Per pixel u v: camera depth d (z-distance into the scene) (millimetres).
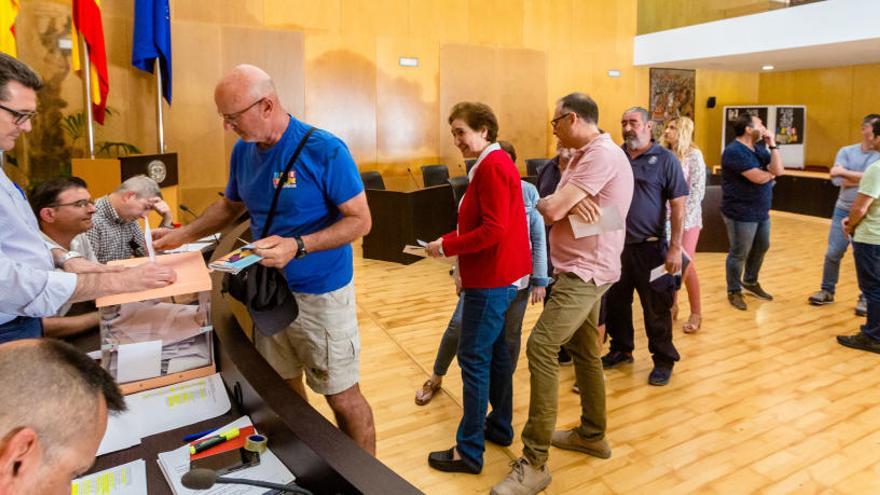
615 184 2207
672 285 3270
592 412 2561
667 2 10672
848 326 4328
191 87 7629
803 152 11422
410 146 9250
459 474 2465
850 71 11484
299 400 1208
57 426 614
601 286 2264
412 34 9062
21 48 6562
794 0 8719
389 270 6121
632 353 3799
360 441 1929
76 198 2225
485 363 2332
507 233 2111
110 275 1340
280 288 1507
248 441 1160
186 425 1308
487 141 2162
